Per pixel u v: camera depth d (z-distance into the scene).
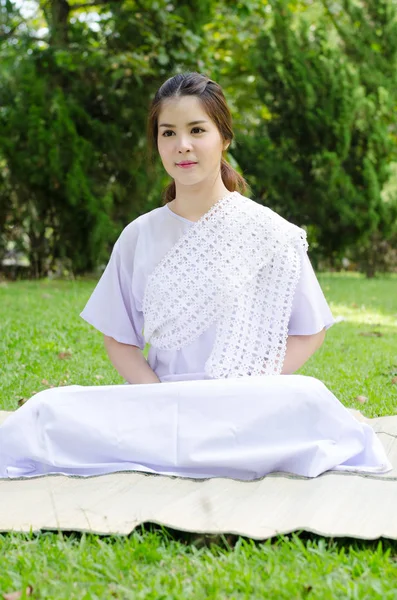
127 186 9.67
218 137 2.58
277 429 2.37
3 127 9.29
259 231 2.63
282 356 2.61
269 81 11.13
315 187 11.01
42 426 2.45
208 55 9.60
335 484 2.31
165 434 2.39
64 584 1.83
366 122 11.18
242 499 2.22
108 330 2.77
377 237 11.75
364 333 5.84
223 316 2.58
